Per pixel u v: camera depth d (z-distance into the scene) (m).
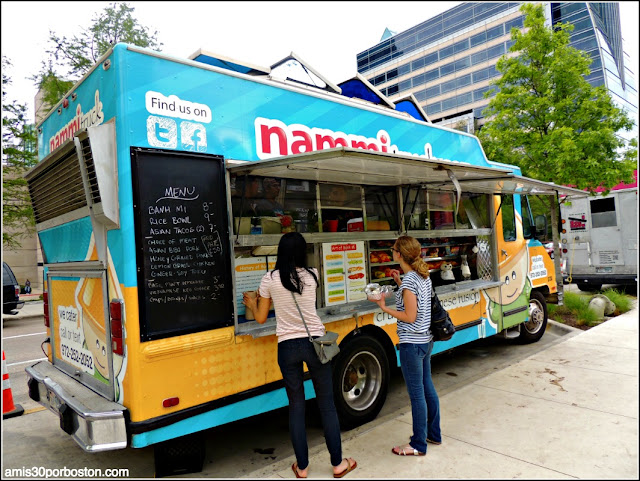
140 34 14.34
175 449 3.16
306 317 2.98
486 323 5.63
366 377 4.11
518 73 9.60
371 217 4.62
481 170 4.06
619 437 3.39
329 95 4.23
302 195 3.96
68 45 13.52
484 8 48.03
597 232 11.05
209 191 3.13
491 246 5.98
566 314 8.64
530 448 3.27
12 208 14.23
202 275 3.05
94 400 2.93
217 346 3.08
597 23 35.03
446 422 3.79
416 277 3.26
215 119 3.21
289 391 2.98
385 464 3.11
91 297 3.22
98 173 2.71
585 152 8.94
